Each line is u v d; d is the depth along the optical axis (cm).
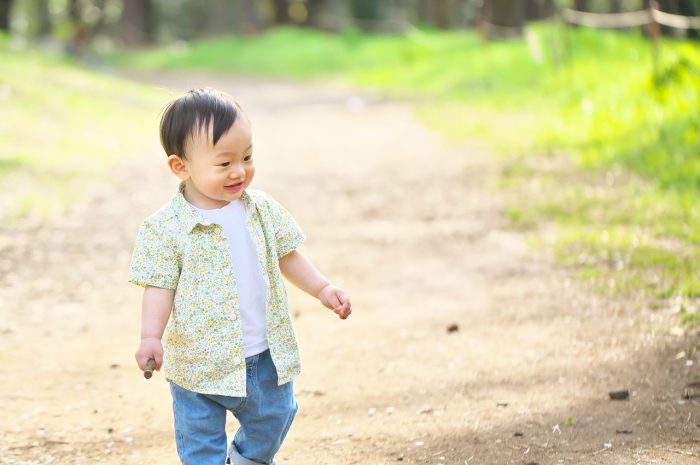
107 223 1198
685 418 526
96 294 897
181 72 4338
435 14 5225
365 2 5600
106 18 7775
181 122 406
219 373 411
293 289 911
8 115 1934
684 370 603
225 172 407
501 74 2581
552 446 502
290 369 423
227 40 5288
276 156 1764
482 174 1405
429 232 1103
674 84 1525
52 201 1302
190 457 413
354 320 800
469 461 490
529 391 595
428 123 2045
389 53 4162
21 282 930
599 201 1123
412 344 720
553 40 2352
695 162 1198
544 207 1137
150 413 597
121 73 3919
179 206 420
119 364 698
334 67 4200
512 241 1016
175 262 414
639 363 624
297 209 1280
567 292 807
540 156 1483
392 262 988
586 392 583
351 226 1166
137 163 1655
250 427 427
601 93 1773
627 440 502
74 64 3294
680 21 1498
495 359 665
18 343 745
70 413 596
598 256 901
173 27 8300
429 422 555
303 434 548
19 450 534
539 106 1967
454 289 868
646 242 924
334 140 1942
